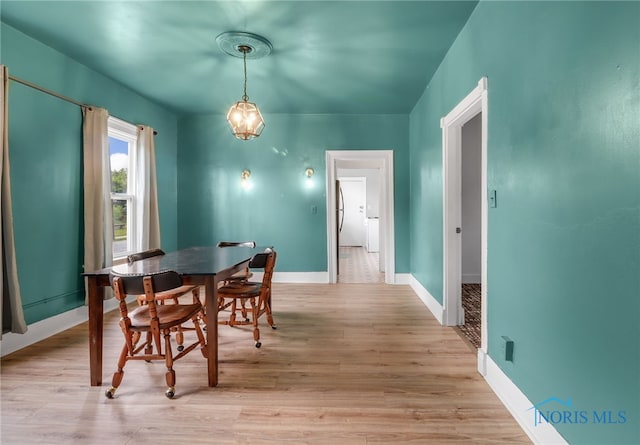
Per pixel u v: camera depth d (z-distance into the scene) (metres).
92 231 3.37
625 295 1.11
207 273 2.14
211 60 3.29
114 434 1.71
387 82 3.85
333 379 2.24
